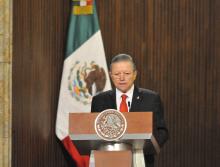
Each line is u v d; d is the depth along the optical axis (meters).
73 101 16.75
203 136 17.41
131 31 17.70
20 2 15.92
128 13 17.73
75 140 8.91
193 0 17.56
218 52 17.39
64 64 16.89
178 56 17.61
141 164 9.35
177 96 17.56
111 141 8.98
